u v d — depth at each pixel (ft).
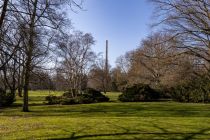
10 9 37.65
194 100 119.75
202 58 100.68
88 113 78.69
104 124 53.36
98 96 128.16
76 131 46.16
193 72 108.78
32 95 190.39
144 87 125.90
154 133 44.68
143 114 73.72
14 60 37.99
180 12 93.66
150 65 149.18
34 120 61.31
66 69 145.69
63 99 118.01
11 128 50.26
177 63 104.47
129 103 110.42
